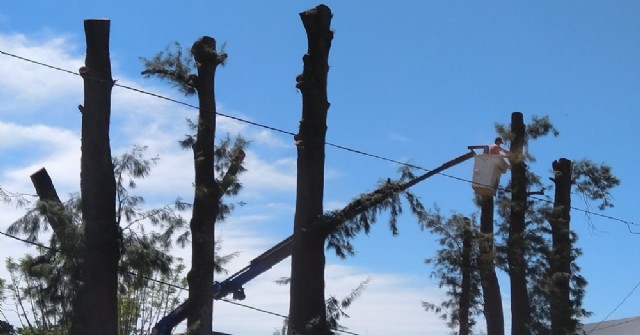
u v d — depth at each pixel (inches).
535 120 1114.7
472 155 975.0
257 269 994.7
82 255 765.3
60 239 766.5
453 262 1103.0
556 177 1195.3
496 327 1065.5
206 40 856.9
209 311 813.2
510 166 1040.2
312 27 879.7
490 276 1075.9
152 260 795.4
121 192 802.2
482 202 1098.7
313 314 826.2
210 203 826.8
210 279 820.0
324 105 874.1
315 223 845.2
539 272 1101.1
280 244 1000.2
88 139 789.2
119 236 786.2
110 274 772.0
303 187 856.9
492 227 1101.7
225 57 863.1
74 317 757.9
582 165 1206.9
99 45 802.2
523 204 1095.0
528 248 1078.4
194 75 850.1
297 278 839.1
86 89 796.6
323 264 847.7
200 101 847.7
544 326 1101.7
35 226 764.6
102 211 780.0
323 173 866.1
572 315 1100.5
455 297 1119.0
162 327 1010.7
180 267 1289.4
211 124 844.0
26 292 924.0
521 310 1074.7
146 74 841.5
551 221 1136.2
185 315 1012.5
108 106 799.1
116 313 772.0
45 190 812.0
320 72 876.0
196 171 836.0
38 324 957.2
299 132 871.1
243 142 855.7
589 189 1202.0
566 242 1127.6
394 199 860.0
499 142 1032.8
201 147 838.5
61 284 772.0
